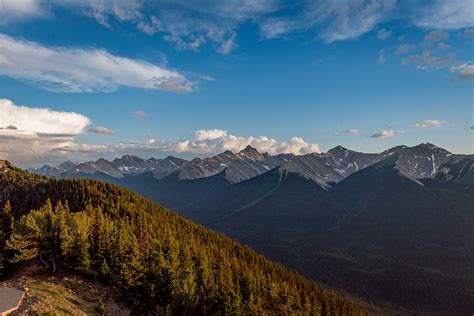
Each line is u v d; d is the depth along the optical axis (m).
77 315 55.00
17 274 72.88
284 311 96.25
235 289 92.25
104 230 82.56
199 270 93.81
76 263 73.50
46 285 62.44
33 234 72.31
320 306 120.94
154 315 71.06
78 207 136.75
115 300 69.25
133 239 85.75
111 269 76.44
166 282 77.94
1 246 79.25
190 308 76.38
